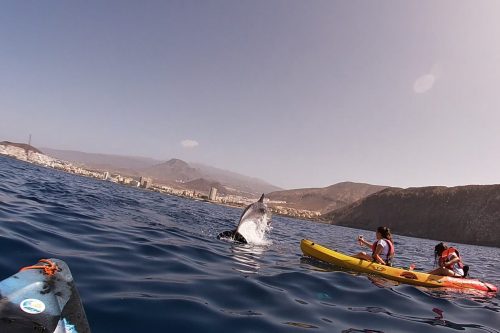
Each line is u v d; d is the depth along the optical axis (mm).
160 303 5195
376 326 5656
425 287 9328
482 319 6883
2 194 15086
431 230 99438
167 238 11367
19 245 6977
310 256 11531
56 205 14906
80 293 5160
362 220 119938
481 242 86125
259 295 6414
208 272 7551
